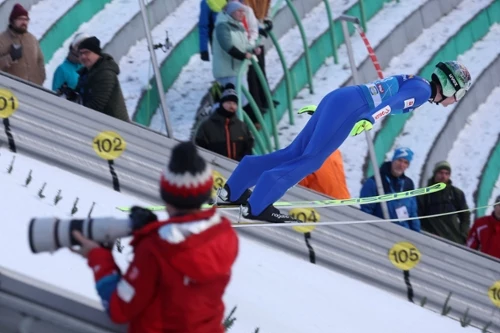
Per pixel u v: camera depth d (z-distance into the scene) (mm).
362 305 18594
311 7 38375
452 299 20484
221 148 21281
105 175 19172
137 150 19391
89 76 20000
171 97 30406
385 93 16250
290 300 17172
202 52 28438
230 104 21312
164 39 32688
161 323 9000
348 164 31688
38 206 16844
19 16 22188
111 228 9227
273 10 31766
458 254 20672
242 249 18781
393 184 21609
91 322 9773
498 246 22328
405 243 20375
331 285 18891
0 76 18875
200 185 8859
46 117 19078
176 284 8812
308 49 34688
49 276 14094
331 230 19828
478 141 37625
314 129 16000
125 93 29016
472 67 40938
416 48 39719
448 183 23312
